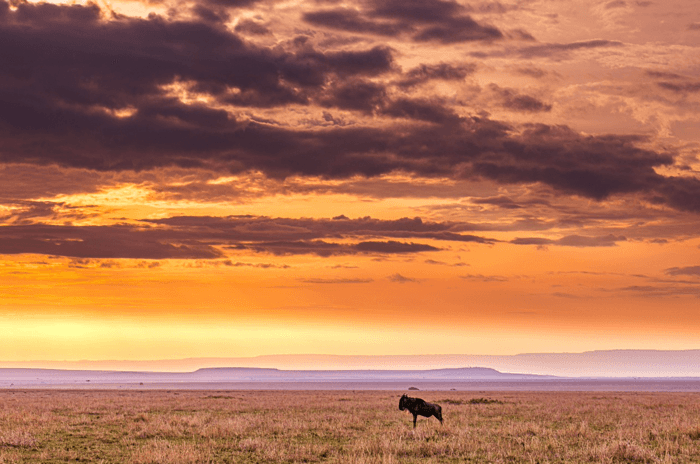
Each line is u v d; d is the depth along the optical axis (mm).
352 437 46781
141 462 34062
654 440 45312
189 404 86938
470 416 66188
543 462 36188
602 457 36438
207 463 34969
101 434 47531
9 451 39750
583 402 99438
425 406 52594
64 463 35875
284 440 44844
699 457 37906
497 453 38188
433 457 37344
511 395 145875
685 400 111125
